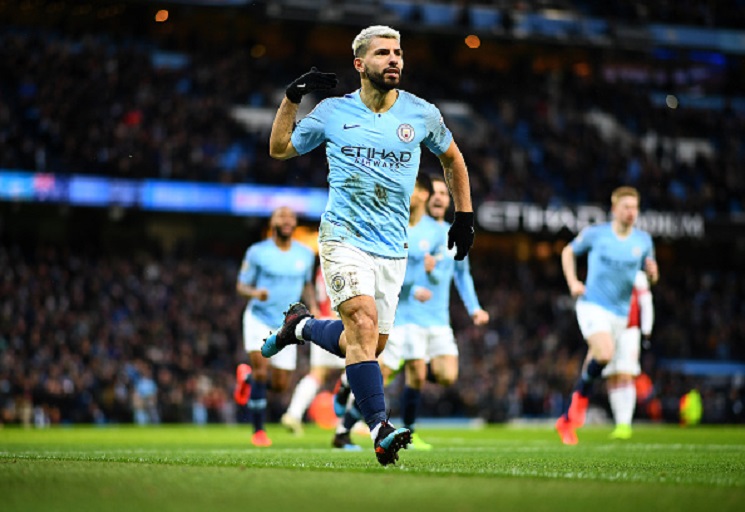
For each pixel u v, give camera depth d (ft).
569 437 47.11
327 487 16.79
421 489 16.49
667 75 175.52
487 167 137.80
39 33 147.74
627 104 164.25
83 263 122.11
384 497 15.33
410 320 42.45
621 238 47.62
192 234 139.95
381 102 23.48
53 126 124.67
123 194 120.47
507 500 14.99
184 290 121.90
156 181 121.70
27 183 117.39
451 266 43.60
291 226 46.88
